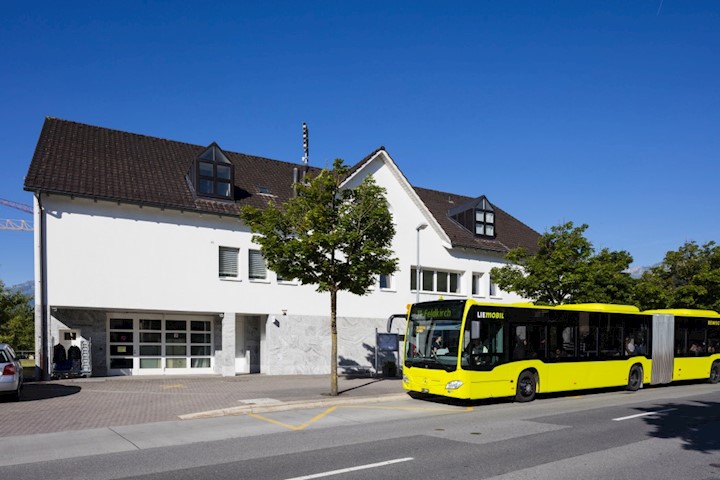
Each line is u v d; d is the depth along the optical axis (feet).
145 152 77.97
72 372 64.64
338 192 56.44
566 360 55.62
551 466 26.71
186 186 74.84
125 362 71.61
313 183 53.88
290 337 79.20
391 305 90.33
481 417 42.80
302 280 55.06
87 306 64.23
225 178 76.18
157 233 69.56
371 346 87.25
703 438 34.17
